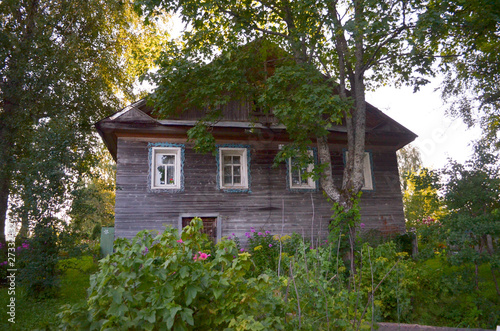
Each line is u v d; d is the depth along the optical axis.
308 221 14.25
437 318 7.26
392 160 16.05
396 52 11.80
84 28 16.67
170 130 13.54
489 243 7.43
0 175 11.12
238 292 3.21
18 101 13.02
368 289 6.87
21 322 7.28
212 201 13.65
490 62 11.98
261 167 14.40
